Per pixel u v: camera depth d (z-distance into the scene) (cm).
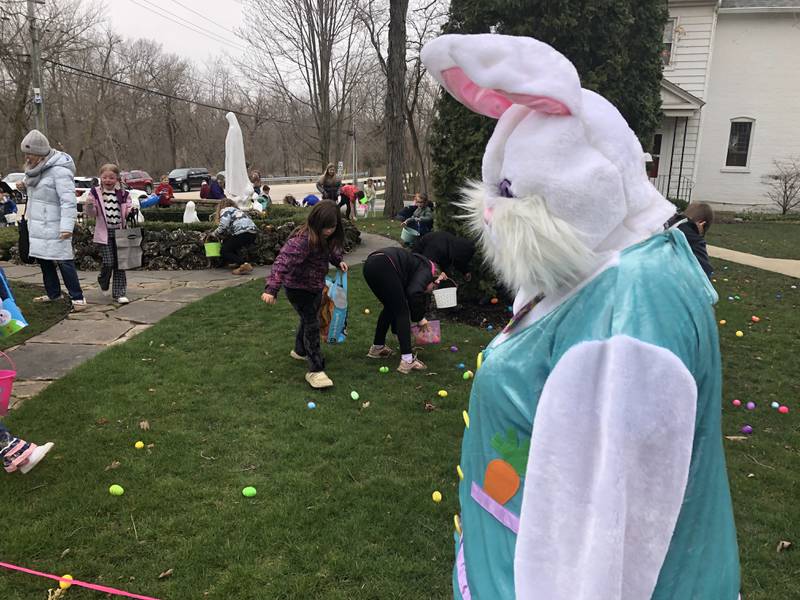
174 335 580
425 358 533
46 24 3203
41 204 645
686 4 2025
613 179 98
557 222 98
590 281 102
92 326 611
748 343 607
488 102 120
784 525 295
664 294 95
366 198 2148
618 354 92
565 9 555
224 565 258
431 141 670
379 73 3391
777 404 447
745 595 247
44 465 332
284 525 285
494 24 607
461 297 684
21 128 3319
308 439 375
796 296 821
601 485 91
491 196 113
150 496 306
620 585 91
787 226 1745
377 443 371
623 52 582
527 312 115
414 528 286
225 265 983
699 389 98
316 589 244
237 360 515
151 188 3753
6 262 977
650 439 90
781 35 2042
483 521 119
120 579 247
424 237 551
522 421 109
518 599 100
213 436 375
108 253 702
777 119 2100
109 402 419
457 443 373
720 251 1238
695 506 102
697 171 2197
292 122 4259
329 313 521
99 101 4647
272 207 1520
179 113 5975
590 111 101
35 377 468
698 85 2081
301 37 3170
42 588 241
